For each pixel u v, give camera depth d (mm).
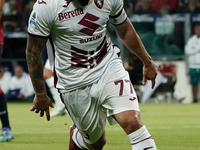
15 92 39812
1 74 39688
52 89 26766
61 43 10000
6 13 41812
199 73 35594
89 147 11812
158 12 39094
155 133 18812
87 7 9727
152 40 37469
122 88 9859
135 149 9586
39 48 9891
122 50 36781
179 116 26344
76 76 10117
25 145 15836
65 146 15609
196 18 36781
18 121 24922
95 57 10062
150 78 11367
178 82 36094
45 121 24562
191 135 18062
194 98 36094
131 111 9695
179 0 39156
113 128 20609
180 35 37062
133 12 39344
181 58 36125
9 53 40125
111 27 37344
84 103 10281
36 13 9625
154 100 36344
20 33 40312
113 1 10211
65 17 9688
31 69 10039
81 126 10766
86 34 9859
